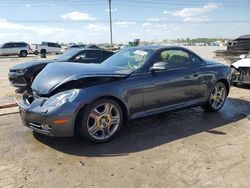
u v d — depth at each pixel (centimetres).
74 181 316
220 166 349
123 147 410
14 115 591
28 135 462
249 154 385
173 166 350
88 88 402
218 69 589
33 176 328
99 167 349
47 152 394
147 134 464
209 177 322
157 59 484
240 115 583
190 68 535
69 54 933
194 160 366
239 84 909
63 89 404
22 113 418
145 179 319
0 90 890
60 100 388
